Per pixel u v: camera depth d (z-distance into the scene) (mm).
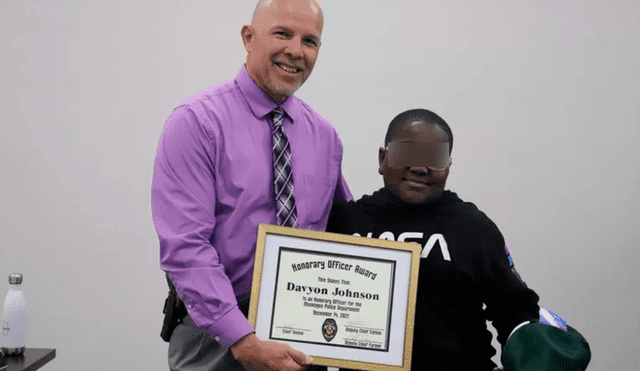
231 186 1772
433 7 3213
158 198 1744
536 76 3232
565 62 3234
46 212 3102
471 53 3219
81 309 3113
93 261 3117
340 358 1683
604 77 3238
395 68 3213
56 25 3100
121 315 3127
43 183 3102
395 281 1709
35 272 3094
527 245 3242
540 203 3242
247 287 1799
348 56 3203
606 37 3234
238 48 3160
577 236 3246
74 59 3107
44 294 3100
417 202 1777
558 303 3242
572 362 1587
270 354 1608
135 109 3129
